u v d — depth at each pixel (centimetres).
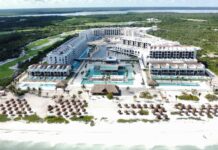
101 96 15112
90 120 12262
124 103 14125
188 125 11756
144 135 11056
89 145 10469
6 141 10831
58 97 15025
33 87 16725
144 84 17012
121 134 11156
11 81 17775
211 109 13188
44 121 12262
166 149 10156
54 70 18750
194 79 17850
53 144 10569
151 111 13112
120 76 18612
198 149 10138
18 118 12550
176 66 18588
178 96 14888
